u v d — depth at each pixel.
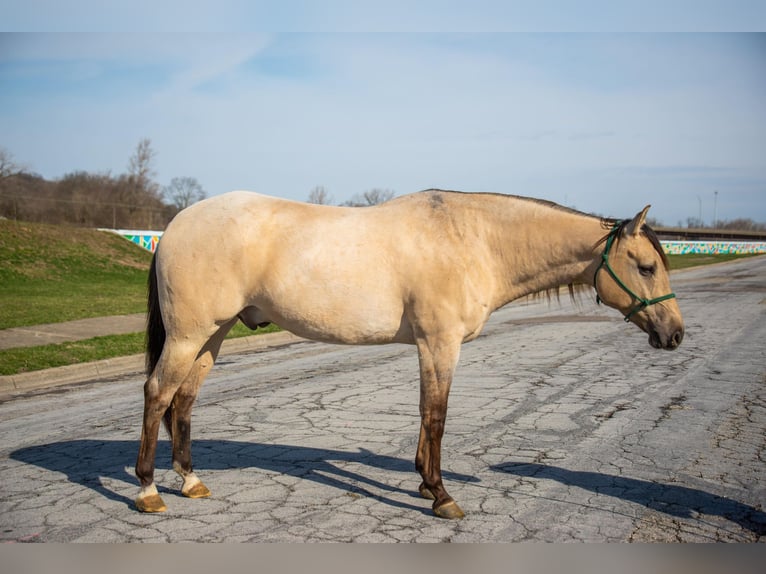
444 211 4.67
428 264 4.44
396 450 5.87
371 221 4.62
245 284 4.56
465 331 4.55
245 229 4.52
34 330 13.26
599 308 19.00
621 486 4.90
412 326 4.53
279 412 7.30
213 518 4.39
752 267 41.22
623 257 4.61
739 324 14.19
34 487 5.02
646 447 5.82
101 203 48.09
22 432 6.67
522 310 19.16
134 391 8.86
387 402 7.71
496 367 9.84
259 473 5.29
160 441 6.48
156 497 4.54
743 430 6.30
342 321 4.54
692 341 11.93
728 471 5.18
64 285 22.22
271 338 13.79
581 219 4.71
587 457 5.58
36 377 9.55
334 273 4.46
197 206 4.75
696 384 8.37
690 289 24.50
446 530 4.17
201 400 7.96
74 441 6.34
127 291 21.67
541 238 4.68
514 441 6.07
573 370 9.47
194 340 4.60
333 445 6.04
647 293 4.60
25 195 46.06
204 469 5.40
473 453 5.73
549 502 4.61
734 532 4.12
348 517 4.38
